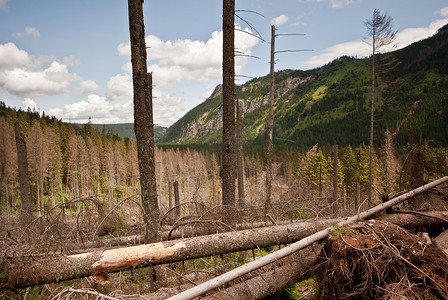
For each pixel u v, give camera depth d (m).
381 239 3.12
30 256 3.11
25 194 11.15
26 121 57.44
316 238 3.34
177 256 3.39
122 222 6.79
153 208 4.64
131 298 3.37
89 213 6.11
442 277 2.69
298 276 3.57
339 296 3.04
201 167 67.44
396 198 4.18
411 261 2.87
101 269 3.14
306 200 8.94
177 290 3.71
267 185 8.55
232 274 2.88
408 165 7.21
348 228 3.43
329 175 28.09
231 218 5.95
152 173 4.66
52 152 41.12
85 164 45.12
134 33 4.33
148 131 4.64
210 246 3.52
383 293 2.73
